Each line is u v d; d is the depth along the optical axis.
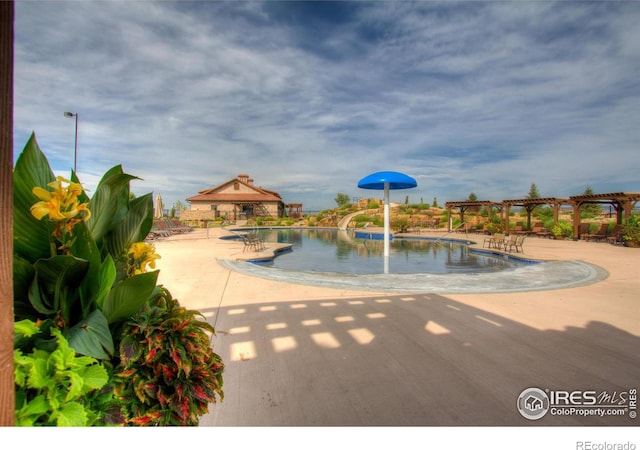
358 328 4.09
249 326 4.15
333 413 2.34
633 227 14.72
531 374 2.94
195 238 18.45
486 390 2.67
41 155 1.39
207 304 5.14
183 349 1.45
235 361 3.17
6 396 0.87
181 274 7.71
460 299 5.52
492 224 24.08
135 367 1.40
